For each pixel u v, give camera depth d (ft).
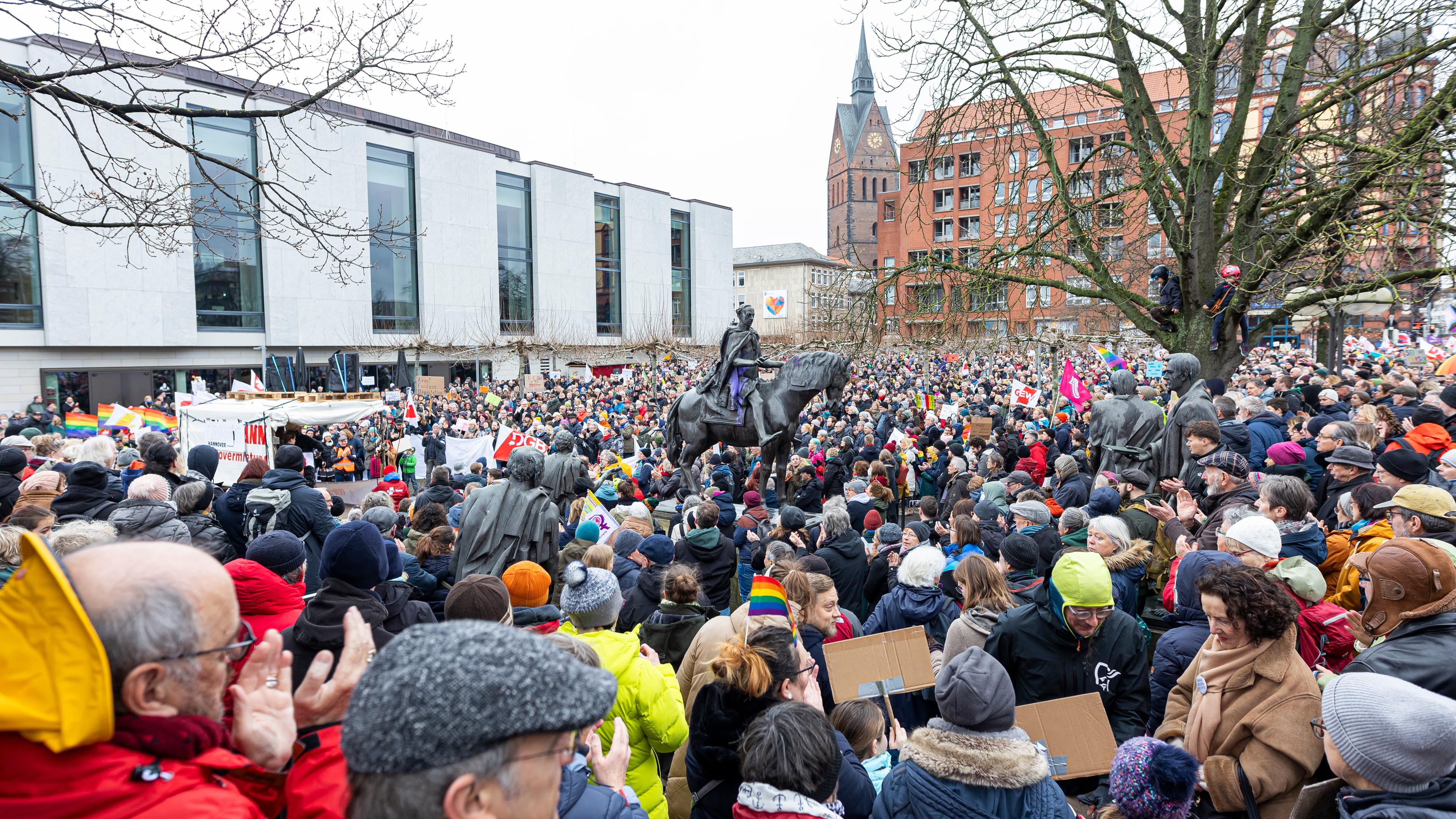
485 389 125.49
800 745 8.29
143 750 5.31
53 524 18.79
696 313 204.03
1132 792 8.59
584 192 170.19
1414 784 8.04
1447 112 28.94
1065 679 13.03
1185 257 35.70
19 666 4.98
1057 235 45.06
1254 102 52.34
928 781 9.11
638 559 22.39
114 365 106.22
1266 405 34.58
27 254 96.99
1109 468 27.07
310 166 118.93
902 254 220.43
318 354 125.80
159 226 21.16
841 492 43.27
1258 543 13.57
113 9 18.12
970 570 14.88
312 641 10.03
